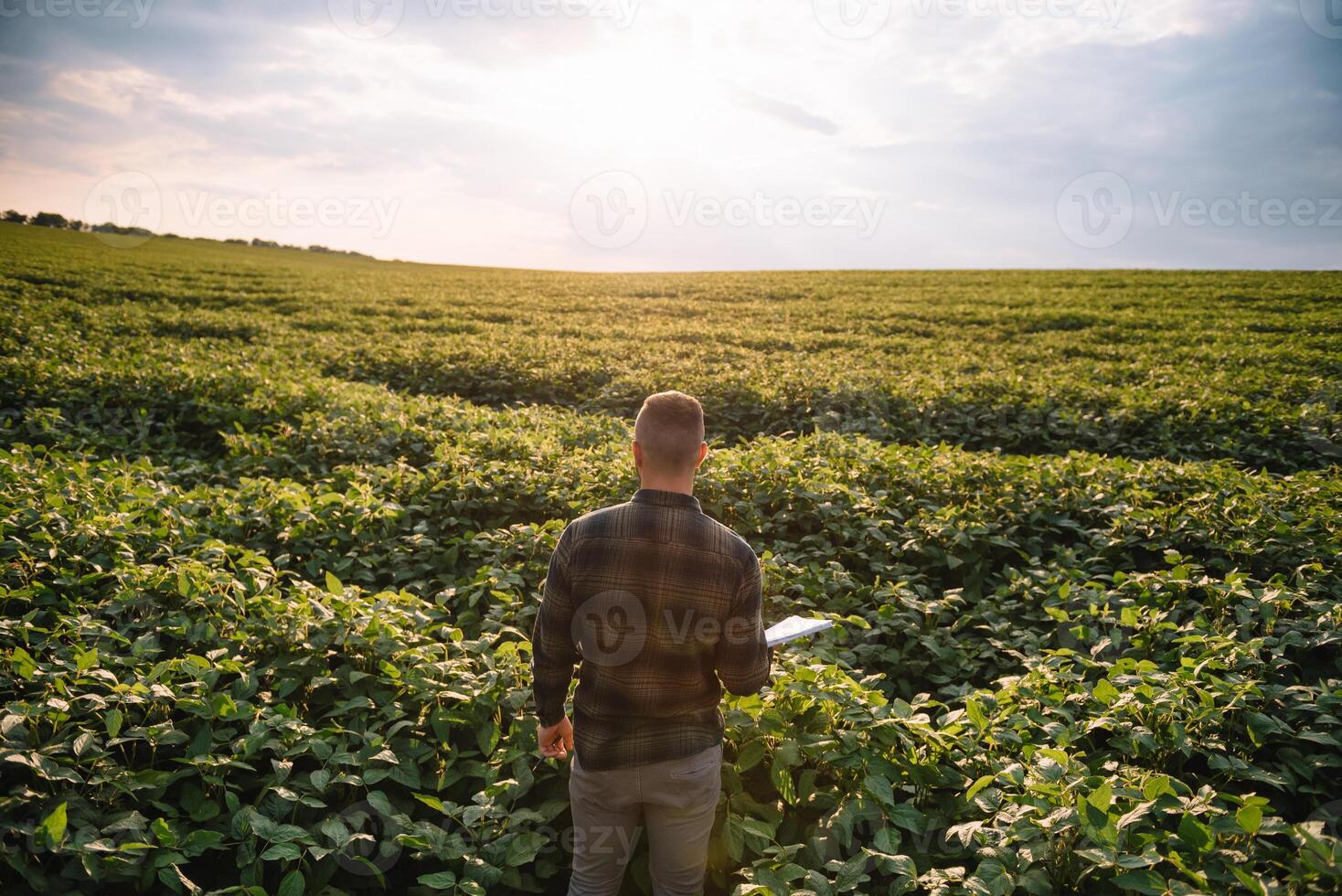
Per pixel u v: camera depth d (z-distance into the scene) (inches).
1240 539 212.4
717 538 85.0
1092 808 94.7
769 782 127.6
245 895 93.0
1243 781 121.6
